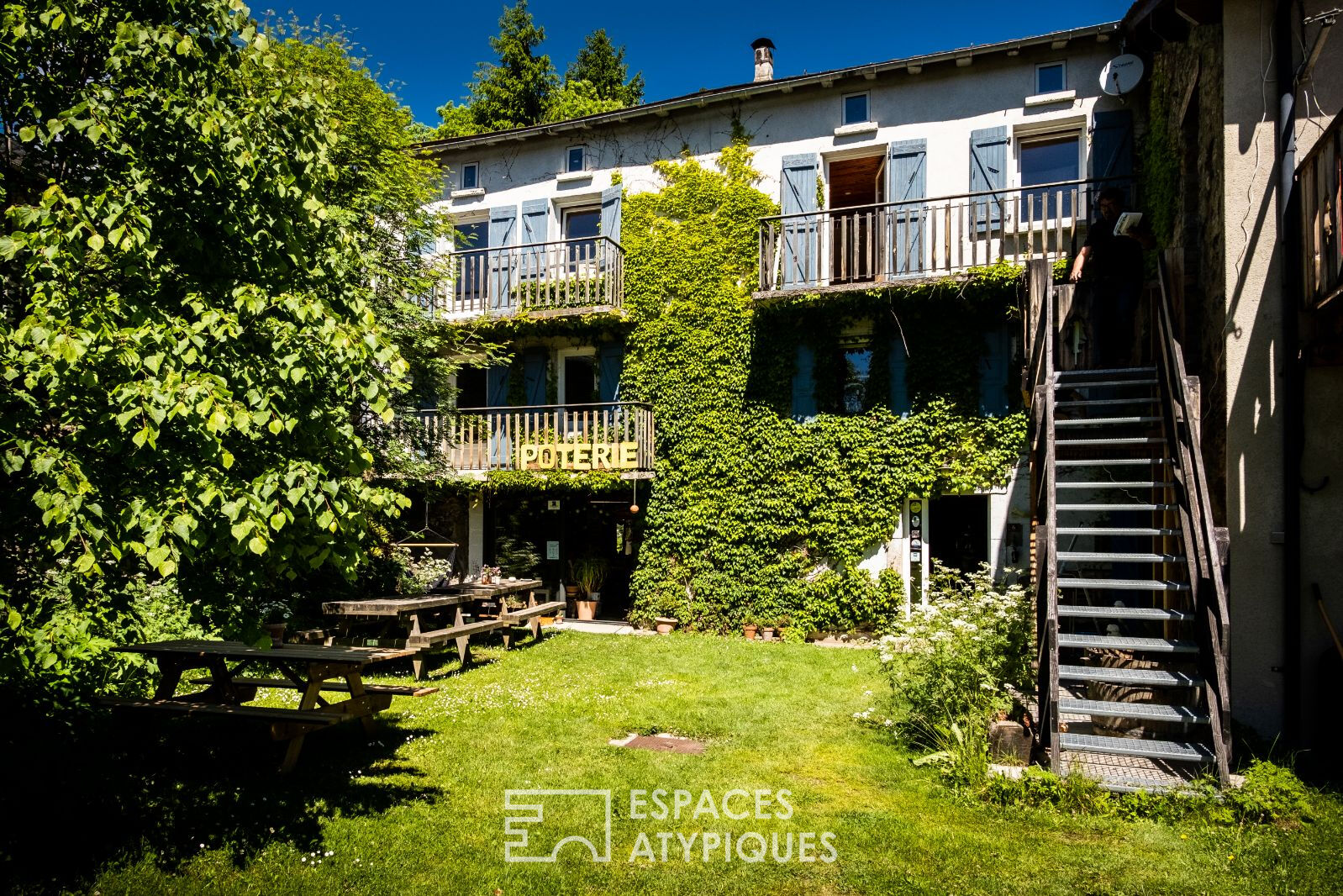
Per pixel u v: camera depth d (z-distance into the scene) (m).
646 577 13.47
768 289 12.78
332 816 4.82
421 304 13.24
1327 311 5.92
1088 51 11.82
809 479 12.61
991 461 11.66
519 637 12.10
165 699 6.29
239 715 5.61
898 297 11.67
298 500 3.81
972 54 12.09
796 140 13.34
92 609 4.21
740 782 5.52
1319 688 6.03
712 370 13.31
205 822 4.64
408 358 12.49
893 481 12.15
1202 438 7.32
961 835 4.59
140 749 5.85
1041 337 7.33
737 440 13.10
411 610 9.05
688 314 13.52
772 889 4.01
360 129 11.72
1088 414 8.35
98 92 3.88
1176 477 6.01
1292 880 4.01
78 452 3.64
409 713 7.34
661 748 6.36
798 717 7.27
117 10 3.94
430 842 4.49
